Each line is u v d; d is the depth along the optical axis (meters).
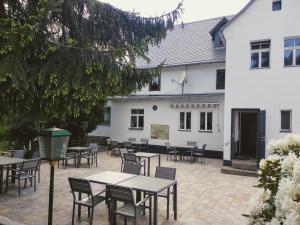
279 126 12.94
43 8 4.33
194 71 18.48
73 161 14.85
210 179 11.30
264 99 13.24
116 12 7.03
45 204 7.57
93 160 15.34
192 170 13.20
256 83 13.44
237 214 7.13
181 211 7.31
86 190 6.09
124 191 5.55
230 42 14.08
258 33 13.45
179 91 19.05
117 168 13.12
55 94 4.89
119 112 21.39
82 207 7.33
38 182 9.90
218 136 17.00
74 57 4.77
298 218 1.86
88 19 6.60
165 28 7.49
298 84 12.58
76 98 5.42
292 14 12.75
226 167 13.15
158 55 20.72
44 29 4.52
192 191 9.38
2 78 4.14
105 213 6.93
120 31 7.20
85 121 17.58
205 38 20.34
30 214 6.83
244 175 12.18
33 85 4.66
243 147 16.03
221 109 16.92
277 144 2.67
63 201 7.87
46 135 4.33
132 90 6.51
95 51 4.96
